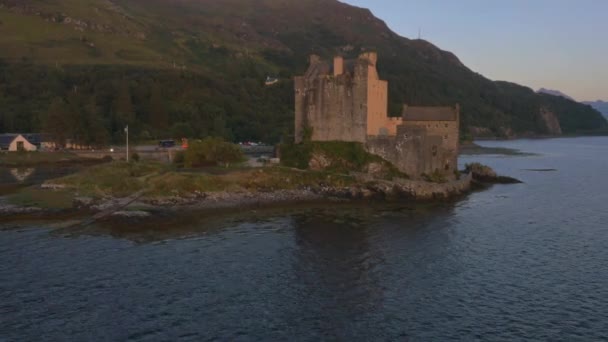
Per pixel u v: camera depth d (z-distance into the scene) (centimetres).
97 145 17250
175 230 6925
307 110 11181
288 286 4869
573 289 4875
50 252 5812
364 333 3938
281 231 6962
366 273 5269
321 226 7288
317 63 11738
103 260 5556
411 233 6944
